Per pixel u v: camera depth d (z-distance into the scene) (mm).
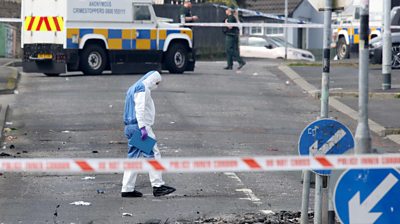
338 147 20125
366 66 17750
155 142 26703
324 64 21484
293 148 37125
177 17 91750
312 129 20125
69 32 58656
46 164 16062
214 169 15867
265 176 30859
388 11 52562
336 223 20953
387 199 16938
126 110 26750
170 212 24688
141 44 61031
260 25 67688
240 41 97938
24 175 30344
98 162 15984
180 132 40312
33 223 23047
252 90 55125
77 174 30719
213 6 97125
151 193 27609
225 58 98938
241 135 40094
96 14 59438
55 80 57750
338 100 51062
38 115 44438
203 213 24562
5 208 25062
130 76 60281
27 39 59531
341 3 21312
